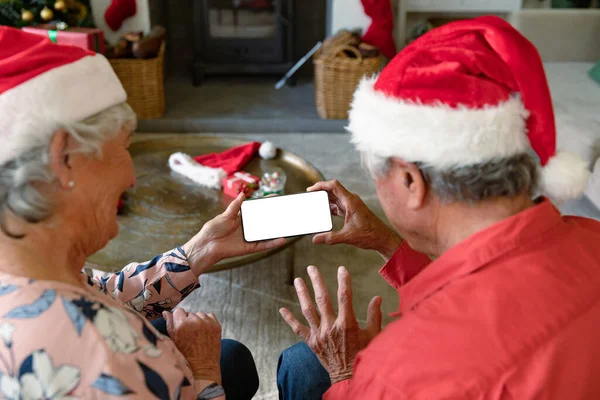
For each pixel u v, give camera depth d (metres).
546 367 0.69
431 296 0.78
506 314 0.72
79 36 2.88
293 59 4.31
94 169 0.80
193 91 4.21
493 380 0.68
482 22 0.79
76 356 0.68
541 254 0.77
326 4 4.45
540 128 0.78
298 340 1.88
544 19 3.64
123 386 0.68
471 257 0.77
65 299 0.71
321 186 1.22
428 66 0.79
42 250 0.76
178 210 2.04
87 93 0.76
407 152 0.78
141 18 3.77
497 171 0.76
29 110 0.70
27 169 0.71
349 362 1.00
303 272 2.20
